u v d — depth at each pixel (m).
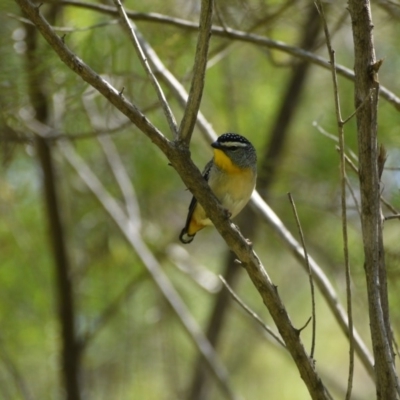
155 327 14.68
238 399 11.77
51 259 13.57
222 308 13.73
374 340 5.25
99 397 14.68
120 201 14.45
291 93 13.18
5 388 12.84
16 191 13.47
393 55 12.67
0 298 13.38
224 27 8.90
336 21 11.88
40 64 9.56
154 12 11.01
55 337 13.59
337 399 16.22
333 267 13.47
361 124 5.46
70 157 12.62
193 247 16.55
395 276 9.05
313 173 12.36
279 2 10.95
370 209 5.40
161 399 14.61
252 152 8.39
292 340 5.66
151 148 13.45
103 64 10.22
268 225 8.20
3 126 10.44
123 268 14.14
